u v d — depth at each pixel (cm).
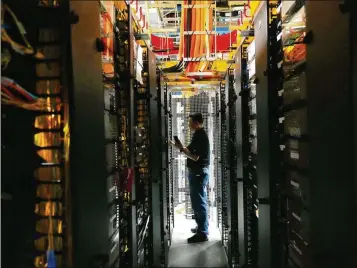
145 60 260
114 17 174
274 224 156
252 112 224
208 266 405
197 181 486
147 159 262
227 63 343
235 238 325
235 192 327
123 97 190
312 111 122
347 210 104
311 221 124
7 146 104
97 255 127
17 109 104
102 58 143
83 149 112
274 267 155
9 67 104
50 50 104
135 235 196
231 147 329
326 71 112
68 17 104
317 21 116
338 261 108
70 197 104
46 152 104
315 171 120
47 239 105
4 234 105
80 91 110
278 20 157
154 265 268
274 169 158
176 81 468
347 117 102
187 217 635
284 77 153
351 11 100
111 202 154
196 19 296
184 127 656
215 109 573
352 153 101
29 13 105
